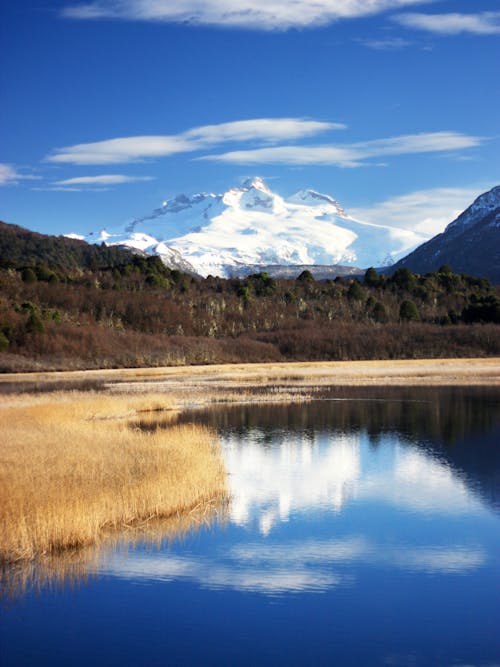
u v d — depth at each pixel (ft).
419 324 383.45
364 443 105.70
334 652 40.32
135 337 314.76
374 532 61.00
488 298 440.45
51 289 383.24
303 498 71.87
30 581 49.24
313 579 50.57
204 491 68.90
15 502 55.67
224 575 50.96
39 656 39.60
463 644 41.55
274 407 147.54
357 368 262.88
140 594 47.50
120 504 59.77
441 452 98.43
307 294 474.08
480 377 222.69
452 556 55.21
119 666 38.86
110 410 127.24
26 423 102.01
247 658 39.88
